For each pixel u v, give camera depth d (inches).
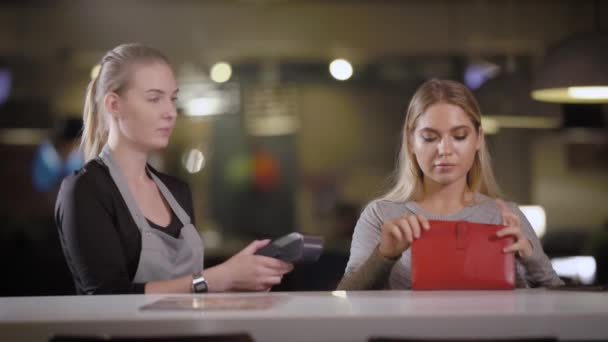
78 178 93.0
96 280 90.5
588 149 383.2
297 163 444.5
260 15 338.6
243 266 90.6
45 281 251.4
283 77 391.2
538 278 95.3
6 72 395.5
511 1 334.3
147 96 96.0
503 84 201.0
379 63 388.2
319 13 339.6
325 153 446.6
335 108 446.0
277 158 445.7
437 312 68.8
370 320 67.7
